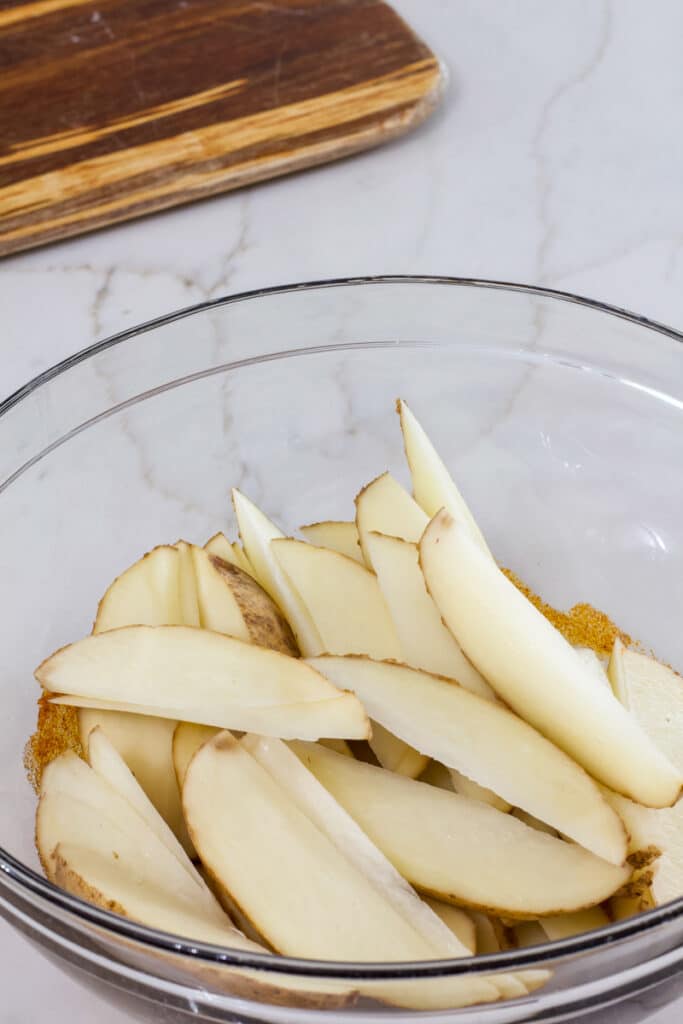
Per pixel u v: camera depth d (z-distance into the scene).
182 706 0.74
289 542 0.80
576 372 0.89
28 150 1.10
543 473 0.90
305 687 0.73
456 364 0.90
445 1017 0.66
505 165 1.16
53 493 0.85
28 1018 0.78
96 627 0.79
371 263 1.08
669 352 0.85
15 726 0.80
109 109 1.12
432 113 1.20
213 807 0.71
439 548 0.75
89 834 0.72
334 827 0.71
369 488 0.82
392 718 0.73
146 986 0.67
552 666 0.74
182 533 0.88
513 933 0.72
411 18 1.31
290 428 0.91
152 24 1.20
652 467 0.89
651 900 0.71
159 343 0.87
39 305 1.06
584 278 1.08
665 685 0.80
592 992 0.66
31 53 1.17
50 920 0.67
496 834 0.71
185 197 1.11
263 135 1.11
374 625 0.78
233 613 0.78
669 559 0.87
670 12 1.33
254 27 1.19
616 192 1.13
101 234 1.11
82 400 0.86
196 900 0.71
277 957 0.63
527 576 0.88
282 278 1.07
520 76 1.25
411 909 0.69
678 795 0.71
